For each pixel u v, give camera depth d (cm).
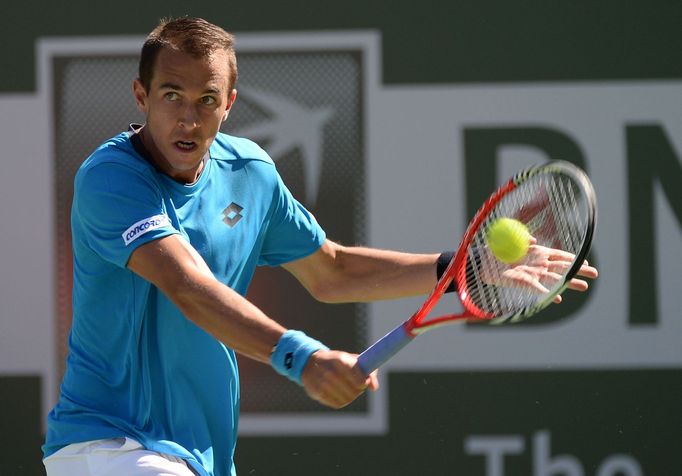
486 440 1894
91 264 996
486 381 1898
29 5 1930
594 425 1888
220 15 1923
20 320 1930
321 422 1909
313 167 1914
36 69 1930
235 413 1080
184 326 1012
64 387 1041
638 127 1892
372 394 1905
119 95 1928
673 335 1886
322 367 852
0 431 1928
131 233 939
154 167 1000
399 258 1170
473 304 984
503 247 1009
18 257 1931
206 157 1040
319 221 1911
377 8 1909
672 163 1886
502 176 1900
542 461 1888
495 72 1902
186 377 1025
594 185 1891
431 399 1900
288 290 1914
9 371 1928
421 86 1908
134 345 1003
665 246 1888
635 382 1888
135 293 991
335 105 1912
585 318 1895
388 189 1906
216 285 907
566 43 1898
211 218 1032
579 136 1895
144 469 992
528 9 1902
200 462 1030
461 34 1906
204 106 973
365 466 1902
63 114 1928
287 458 1909
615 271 1889
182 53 962
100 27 1930
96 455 1008
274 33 1919
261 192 1084
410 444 1898
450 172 1902
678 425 1880
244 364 1914
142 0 1928
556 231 1076
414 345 1905
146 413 1012
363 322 1911
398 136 1908
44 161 1927
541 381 1895
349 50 1912
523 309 931
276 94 1919
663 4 1892
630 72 1894
